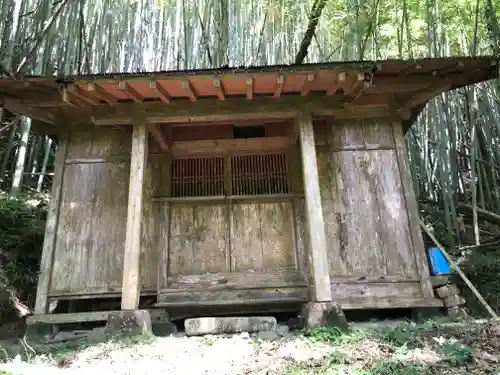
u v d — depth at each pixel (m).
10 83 5.16
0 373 3.14
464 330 4.25
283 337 4.48
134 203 5.22
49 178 11.44
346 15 9.12
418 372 3.13
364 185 6.12
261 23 10.75
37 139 10.77
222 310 5.99
